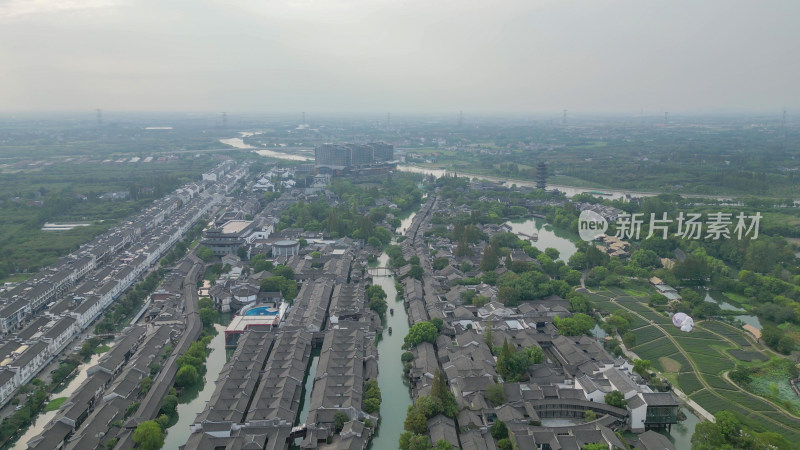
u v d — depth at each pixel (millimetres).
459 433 170875
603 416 178875
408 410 178500
